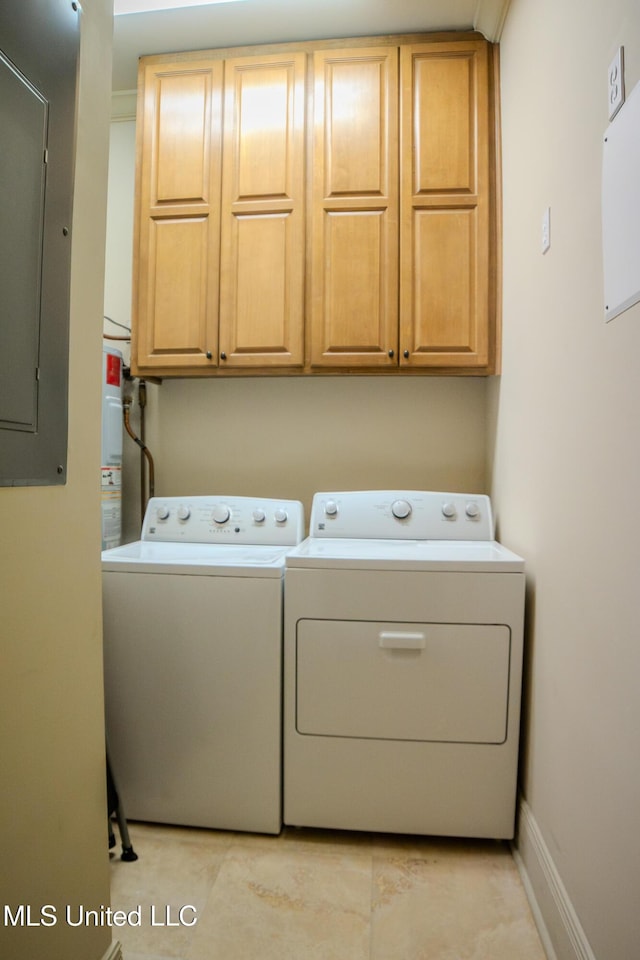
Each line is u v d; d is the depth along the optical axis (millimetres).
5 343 770
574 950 1017
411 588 1459
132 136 2334
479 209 1865
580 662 1083
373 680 1471
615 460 937
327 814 1496
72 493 950
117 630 1562
